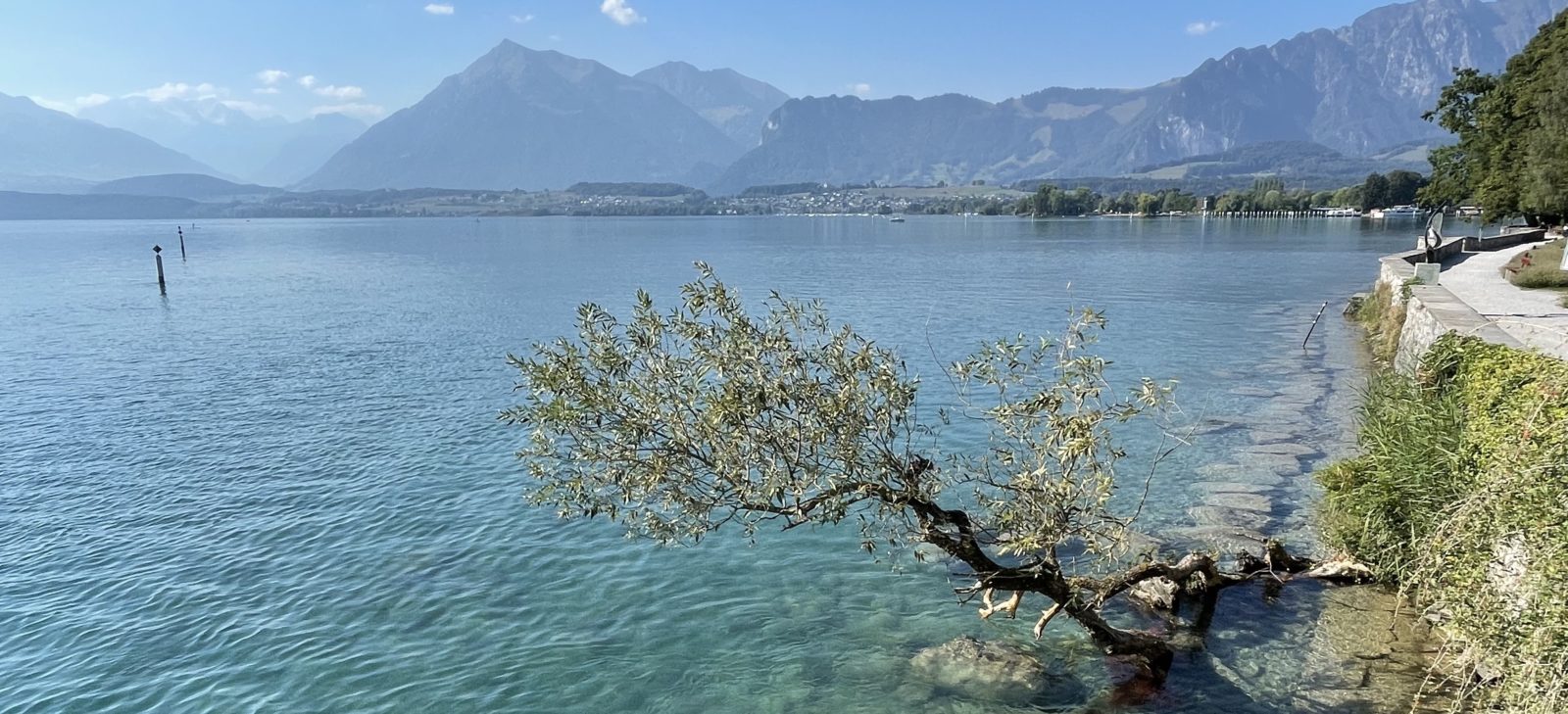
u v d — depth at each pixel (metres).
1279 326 43.59
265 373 35.00
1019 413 10.73
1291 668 11.45
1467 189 76.62
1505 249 63.84
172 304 62.75
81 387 32.72
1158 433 23.02
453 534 17.41
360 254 133.50
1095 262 93.06
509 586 15.07
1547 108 52.12
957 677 11.73
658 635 13.31
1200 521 16.62
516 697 11.82
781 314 10.85
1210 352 36.47
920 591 14.35
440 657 12.88
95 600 14.98
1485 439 11.05
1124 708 10.87
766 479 9.94
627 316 54.09
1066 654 12.15
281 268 100.62
